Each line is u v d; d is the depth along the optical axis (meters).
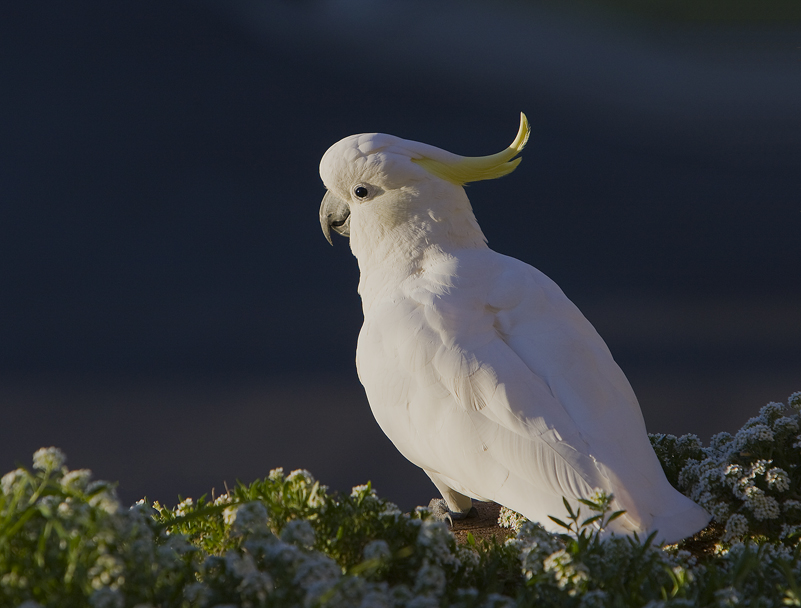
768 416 5.64
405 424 5.17
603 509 4.17
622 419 4.80
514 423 4.66
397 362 5.20
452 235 5.81
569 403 4.73
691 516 4.55
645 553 4.14
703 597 3.86
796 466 5.23
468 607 3.59
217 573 3.68
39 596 3.29
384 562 3.78
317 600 3.20
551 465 4.53
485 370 4.80
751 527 4.94
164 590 3.49
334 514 4.36
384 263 5.86
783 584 4.00
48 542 3.46
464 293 5.27
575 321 5.29
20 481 3.62
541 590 3.78
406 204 5.77
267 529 3.82
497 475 4.73
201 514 4.04
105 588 3.16
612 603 3.68
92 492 3.57
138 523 3.66
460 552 4.30
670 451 5.93
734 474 5.01
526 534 4.32
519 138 5.84
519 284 5.30
